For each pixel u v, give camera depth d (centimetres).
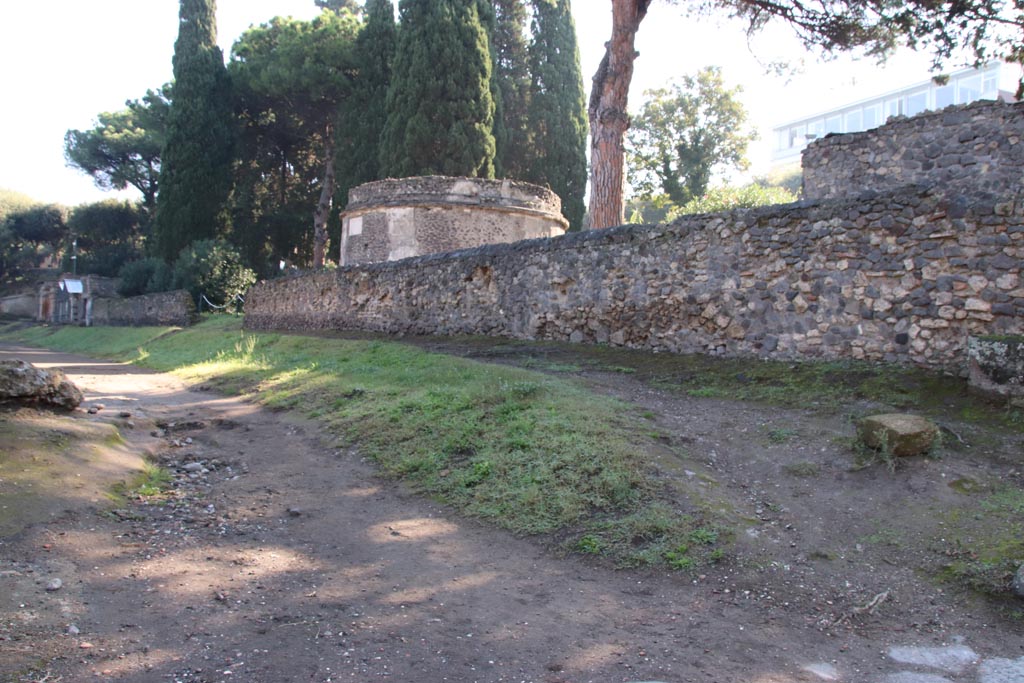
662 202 3309
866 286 795
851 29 1394
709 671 332
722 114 3891
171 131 3534
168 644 345
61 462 566
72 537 452
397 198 2178
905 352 759
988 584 402
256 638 354
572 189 3462
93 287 4281
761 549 453
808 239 848
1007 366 644
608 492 525
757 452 605
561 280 1166
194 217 3538
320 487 612
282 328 2083
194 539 486
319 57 3241
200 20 3597
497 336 1292
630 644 359
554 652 350
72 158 4897
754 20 1511
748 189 1959
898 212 775
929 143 1227
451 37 2791
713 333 939
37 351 3055
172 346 2258
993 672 334
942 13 1305
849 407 689
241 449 743
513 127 3462
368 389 911
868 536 464
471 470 598
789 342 856
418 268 1528
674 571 439
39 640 337
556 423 646
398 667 330
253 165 3962
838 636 372
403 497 585
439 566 457
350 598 408
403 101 2848
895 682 324
